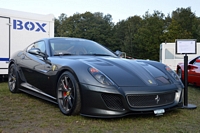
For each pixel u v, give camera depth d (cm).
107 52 424
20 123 271
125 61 346
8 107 347
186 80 371
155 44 4256
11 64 485
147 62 371
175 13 5622
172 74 340
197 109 358
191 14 4931
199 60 599
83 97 283
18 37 684
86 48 413
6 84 599
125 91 273
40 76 374
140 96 280
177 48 384
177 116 314
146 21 4597
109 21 6562
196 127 270
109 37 6178
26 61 427
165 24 4947
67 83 311
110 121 281
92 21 6391
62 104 319
